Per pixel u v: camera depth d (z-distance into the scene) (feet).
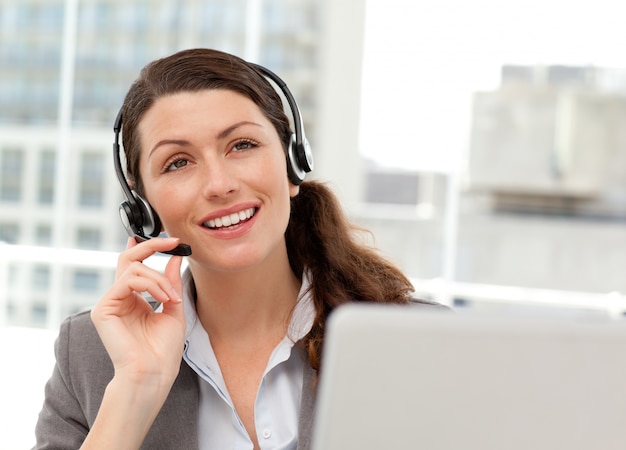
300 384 4.09
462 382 2.10
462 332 2.09
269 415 4.02
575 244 76.74
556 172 77.71
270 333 4.21
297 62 31.01
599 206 77.71
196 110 3.84
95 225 25.40
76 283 20.39
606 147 77.00
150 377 3.78
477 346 2.10
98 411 4.08
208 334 4.24
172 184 3.91
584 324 2.11
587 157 77.51
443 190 56.65
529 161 77.66
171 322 3.91
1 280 16.01
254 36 16.42
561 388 2.11
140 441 3.76
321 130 31.78
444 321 2.10
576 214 77.92
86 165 25.53
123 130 4.12
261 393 4.05
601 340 2.10
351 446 2.14
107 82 26.13
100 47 26.27
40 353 14.14
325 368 2.14
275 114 4.08
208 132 3.83
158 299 3.85
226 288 4.10
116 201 25.52
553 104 77.51
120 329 3.83
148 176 4.00
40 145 25.52
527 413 2.11
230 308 4.16
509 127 77.46
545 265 77.46
